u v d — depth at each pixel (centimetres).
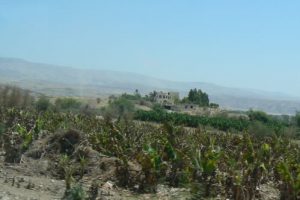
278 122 8294
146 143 1958
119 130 2303
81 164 1738
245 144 2328
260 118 8456
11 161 1983
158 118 7375
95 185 1484
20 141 2295
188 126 7156
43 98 7194
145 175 1591
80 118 3738
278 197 1545
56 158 1956
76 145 2020
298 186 1445
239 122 7194
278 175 1672
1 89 6550
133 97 14025
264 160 1748
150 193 1558
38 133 2552
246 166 1557
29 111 4006
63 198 1387
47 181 1648
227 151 2100
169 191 1573
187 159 1684
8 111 3462
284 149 2398
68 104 8519
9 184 1544
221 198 1491
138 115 7569
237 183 1437
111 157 1872
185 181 1612
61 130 2136
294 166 1705
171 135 2038
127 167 1642
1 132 2383
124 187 1611
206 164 1544
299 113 8438
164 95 15075
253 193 1466
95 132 2478
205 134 2862
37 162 1923
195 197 1491
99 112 6562
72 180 1609
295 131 5838
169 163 1709
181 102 14438
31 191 1466
